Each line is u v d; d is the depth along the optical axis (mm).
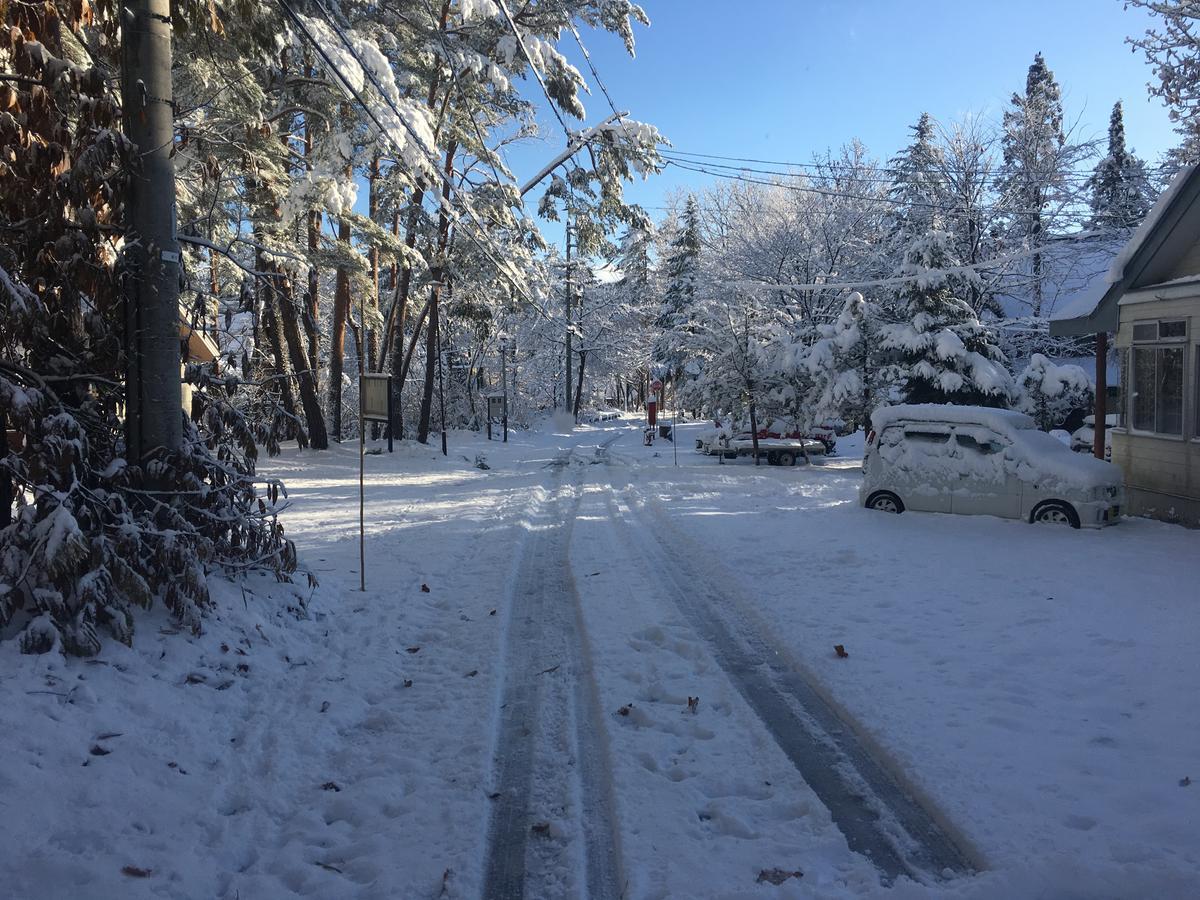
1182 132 15609
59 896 3355
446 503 17203
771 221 33500
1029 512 12391
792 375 26781
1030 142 30391
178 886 3521
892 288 25141
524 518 14625
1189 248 12391
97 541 5562
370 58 14078
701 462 28531
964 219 30641
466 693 5965
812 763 4805
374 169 27062
